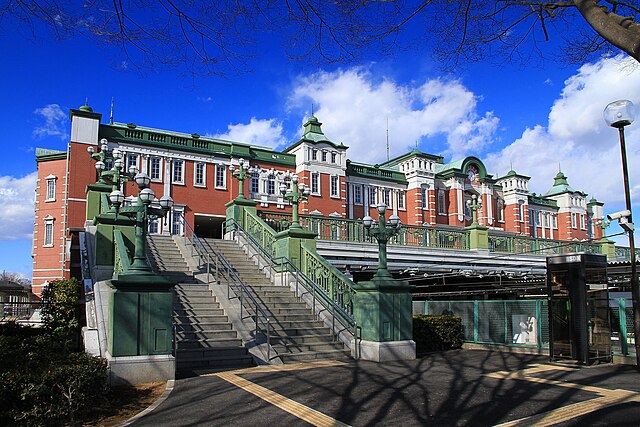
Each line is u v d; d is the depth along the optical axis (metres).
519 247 26.41
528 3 7.23
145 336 9.52
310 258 15.97
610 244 31.59
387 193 46.66
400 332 12.61
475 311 15.84
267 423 6.79
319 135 42.16
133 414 7.41
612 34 5.42
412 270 21.88
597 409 7.41
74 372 7.30
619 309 12.46
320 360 12.16
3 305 25.41
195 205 34.12
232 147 36.78
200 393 8.51
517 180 55.78
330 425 6.70
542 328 14.05
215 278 15.45
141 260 9.92
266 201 36.88
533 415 7.12
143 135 33.06
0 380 6.82
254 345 12.12
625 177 11.84
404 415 7.18
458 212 49.06
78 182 29.47
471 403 7.84
